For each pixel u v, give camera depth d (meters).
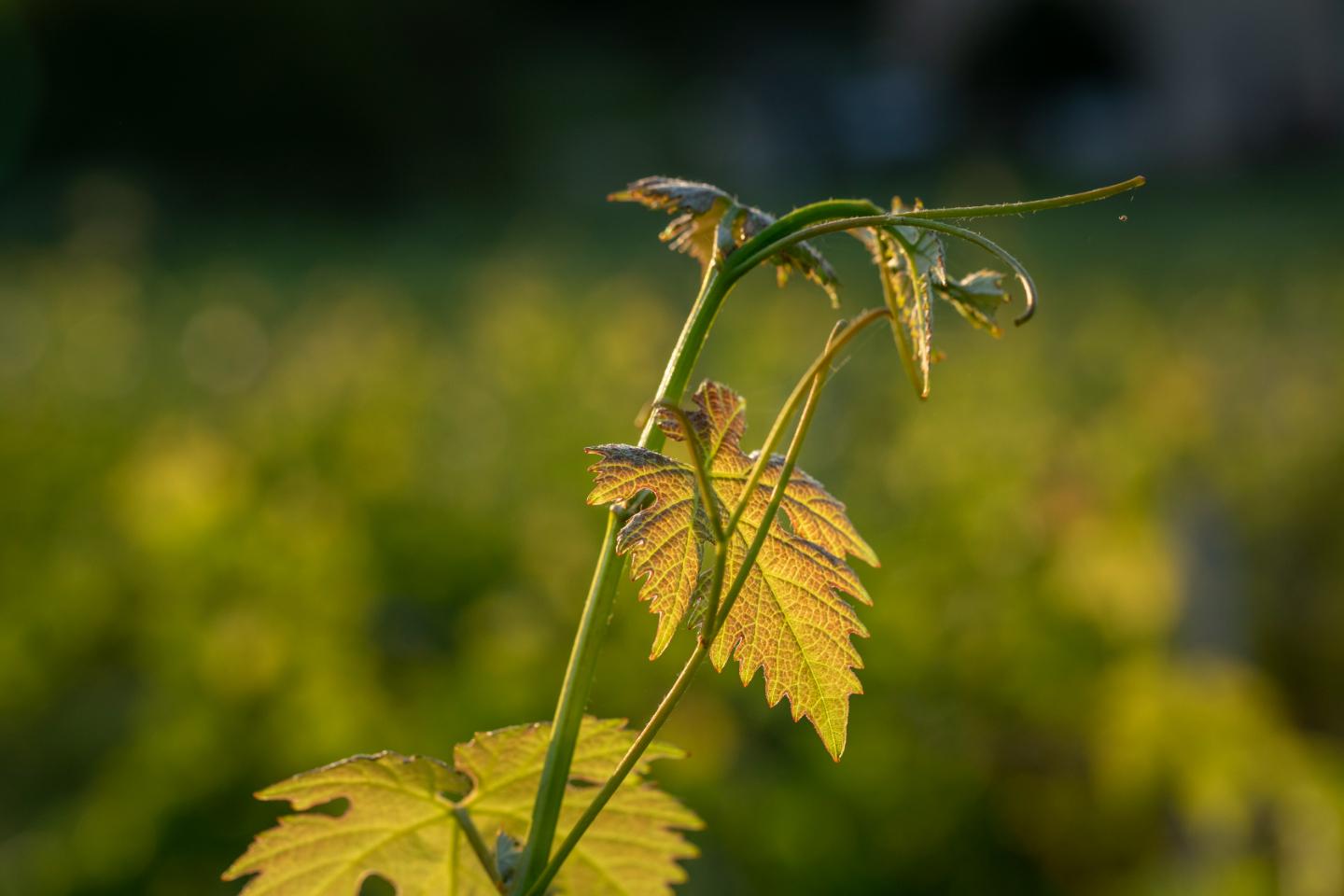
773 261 1.13
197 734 3.18
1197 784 3.01
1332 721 3.88
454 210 23.69
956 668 3.53
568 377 6.47
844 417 5.60
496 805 1.19
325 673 3.21
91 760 3.99
